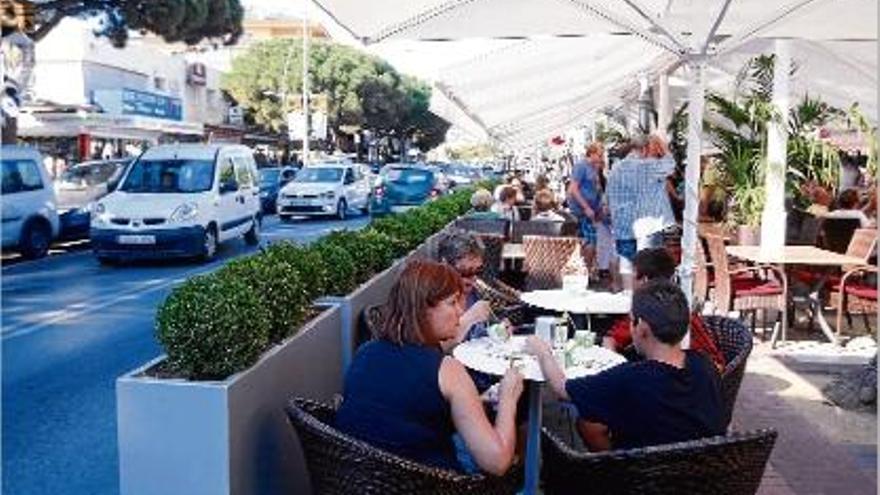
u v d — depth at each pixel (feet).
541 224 41.16
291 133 151.84
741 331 16.24
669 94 49.42
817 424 20.13
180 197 53.93
